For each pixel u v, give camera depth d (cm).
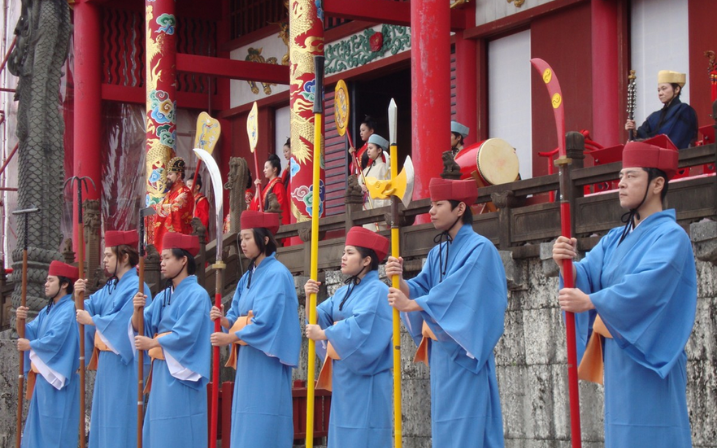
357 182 1199
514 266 970
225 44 2300
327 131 2009
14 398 1383
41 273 1427
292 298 934
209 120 1304
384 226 1259
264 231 941
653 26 1433
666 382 616
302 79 1520
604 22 1467
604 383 644
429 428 1056
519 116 1625
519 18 1603
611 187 997
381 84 2012
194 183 1702
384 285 880
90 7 2058
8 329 1459
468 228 772
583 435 909
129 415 1096
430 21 1277
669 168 630
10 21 2439
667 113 1046
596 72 1477
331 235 1653
